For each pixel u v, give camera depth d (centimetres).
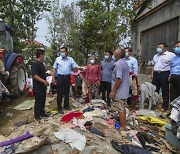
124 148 378
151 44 1239
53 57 1839
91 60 691
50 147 356
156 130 511
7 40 720
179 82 582
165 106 641
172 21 984
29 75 1103
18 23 1412
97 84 683
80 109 600
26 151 337
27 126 491
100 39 1344
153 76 671
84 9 1439
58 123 466
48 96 788
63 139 371
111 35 1309
